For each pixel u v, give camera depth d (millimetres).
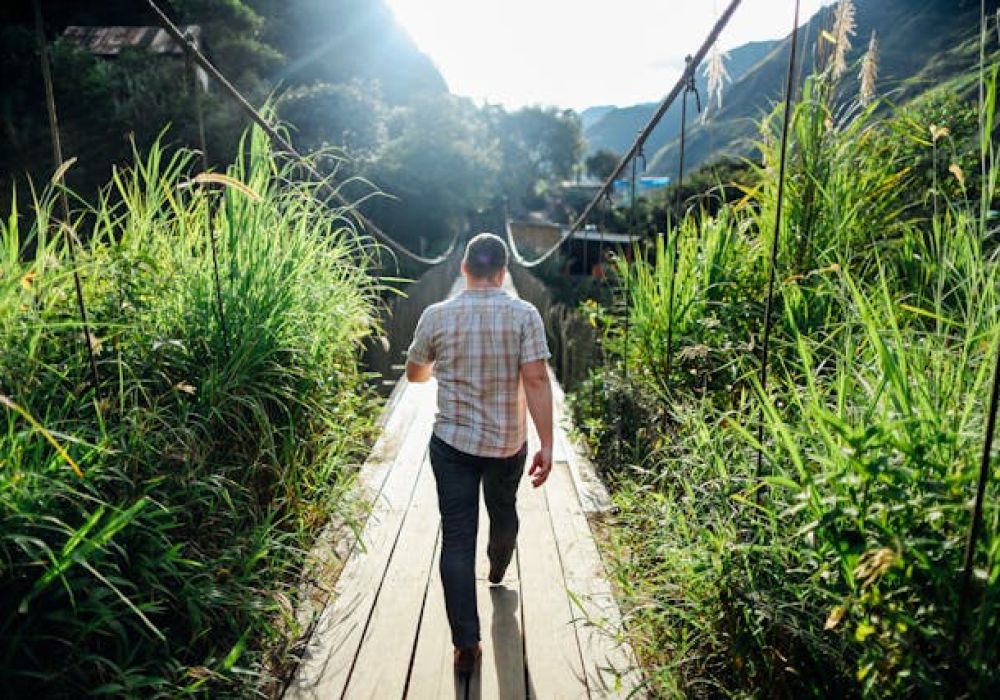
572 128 117000
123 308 2197
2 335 1792
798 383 2488
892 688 1318
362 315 3445
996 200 1975
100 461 1721
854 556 1366
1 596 1498
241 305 2510
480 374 2244
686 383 3156
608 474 3771
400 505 3545
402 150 25578
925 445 1357
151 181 2504
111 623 1550
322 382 2797
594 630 2402
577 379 5613
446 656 2287
